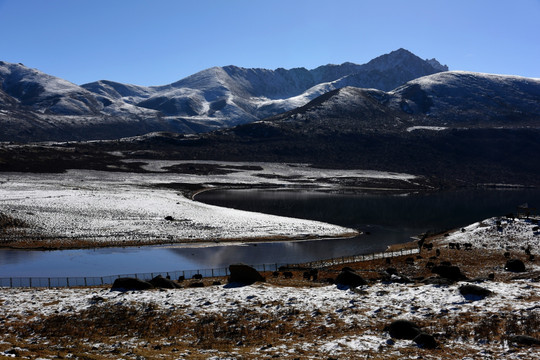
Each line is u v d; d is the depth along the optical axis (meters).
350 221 88.81
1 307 23.94
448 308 21.33
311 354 16.14
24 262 51.00
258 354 16.19
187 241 64.50
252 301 24.27
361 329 19.34
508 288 25.00
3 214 69.94
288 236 70.25
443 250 53.41
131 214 81.69
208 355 15.91
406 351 16.17
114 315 22.03
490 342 16.84
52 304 24.53
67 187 117.44
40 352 15.19
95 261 52.22
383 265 44.78
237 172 191.75
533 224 65.12
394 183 182.25
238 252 58.81
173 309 22.83
